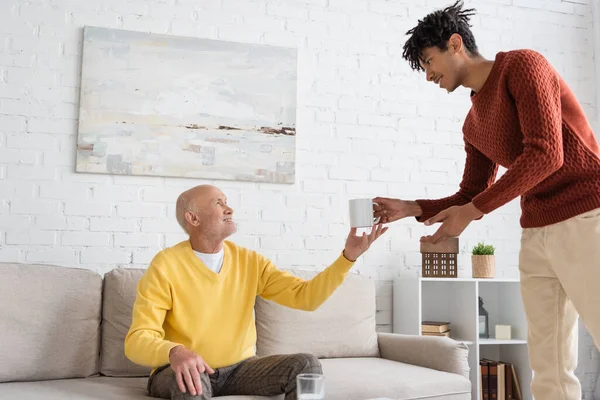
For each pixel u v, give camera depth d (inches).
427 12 143.0
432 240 69.7
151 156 120.2
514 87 65.7
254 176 126.3
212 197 89.0
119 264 117.6
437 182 140.4
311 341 110.0
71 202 115.9
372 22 138.6
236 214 125.3
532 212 70.6
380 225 83.4
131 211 119.1
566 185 67.6
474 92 74.4
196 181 123.3
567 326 70.1
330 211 131.8
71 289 95.7
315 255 130.0
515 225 145.4
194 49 124.6
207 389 74.4
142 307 81.6
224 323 86.6
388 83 138.6
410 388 90.4
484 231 142.6
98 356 97.1
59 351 92.0
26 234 113.0
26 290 92.1
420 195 138.9
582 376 143.5
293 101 130.1
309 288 88.5
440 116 142.1
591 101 152.5
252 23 129.9
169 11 124.5
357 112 135.7
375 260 134.0
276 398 80.9
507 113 68.4
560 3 153.0
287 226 128.6
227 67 126.3
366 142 135.8
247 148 126.3
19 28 115.6
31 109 115.0
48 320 92.1
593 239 64.6
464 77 73.5
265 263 93.4
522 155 63.7
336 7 136.3
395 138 138.1
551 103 64.1
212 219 87.6
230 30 128.2
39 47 116.3
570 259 66.1
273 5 131.7
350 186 133.8
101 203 117.6
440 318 137.3
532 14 150.5
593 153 66.7
